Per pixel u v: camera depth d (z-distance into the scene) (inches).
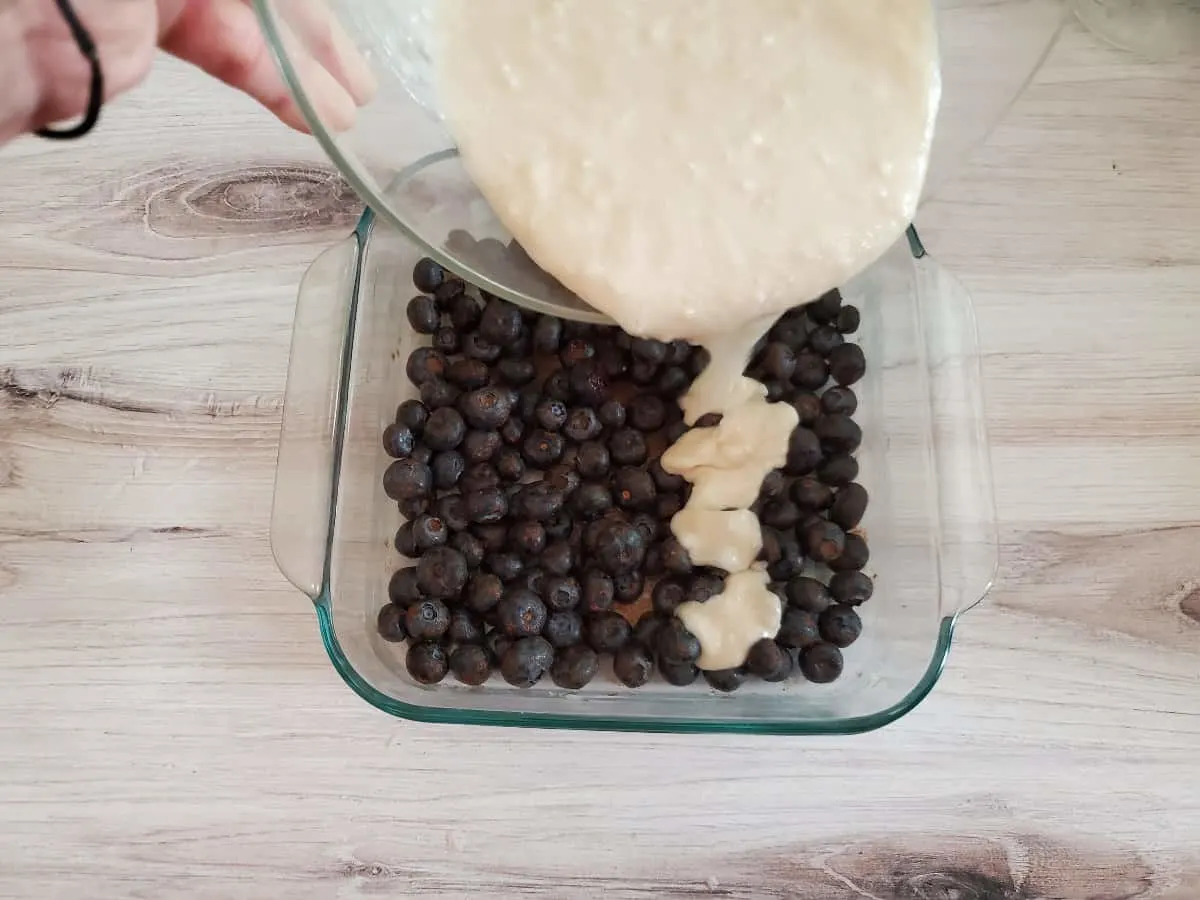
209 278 16.1
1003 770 14.0
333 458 14.4
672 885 13.6
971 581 13.9
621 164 10.8
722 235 10.7
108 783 13.9
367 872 13.6
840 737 14.2
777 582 14.7
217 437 15.4
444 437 14.5
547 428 14.9
